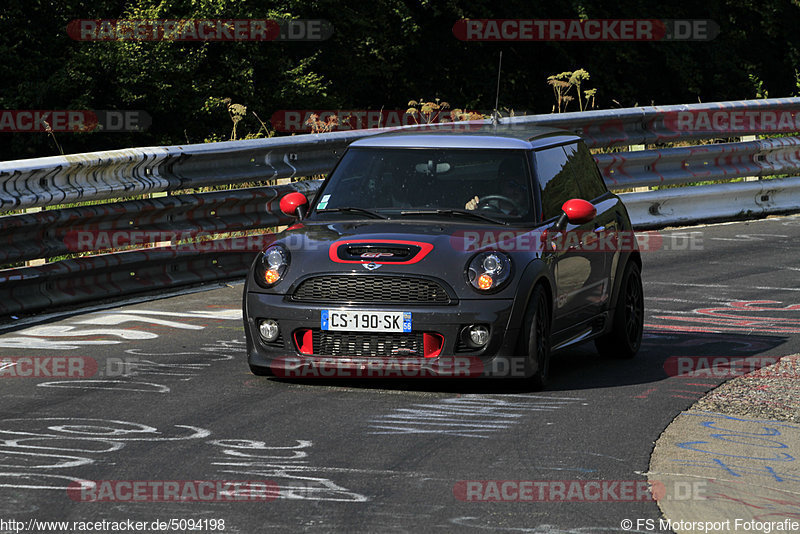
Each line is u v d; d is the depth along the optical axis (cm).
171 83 7625
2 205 2650
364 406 1972
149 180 3080
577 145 2583
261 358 2105
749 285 3388
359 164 2350
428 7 9462
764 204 4866
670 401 2062
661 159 4519
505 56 9950
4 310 2723
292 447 1706
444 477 1569
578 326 2305
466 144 2331
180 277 3219
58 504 1426
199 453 1667
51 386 2102
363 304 2028
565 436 1805
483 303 2014
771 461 1702
